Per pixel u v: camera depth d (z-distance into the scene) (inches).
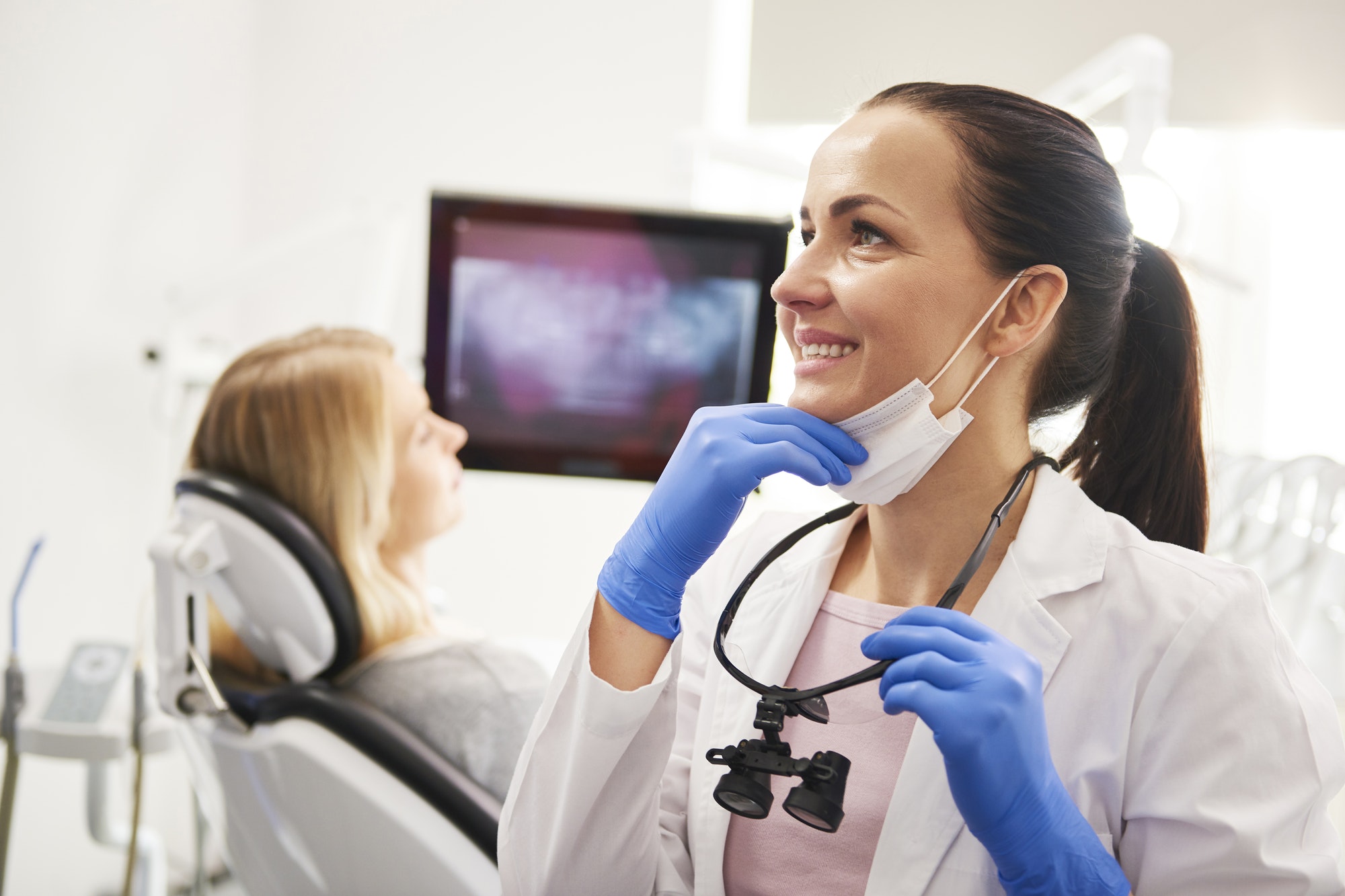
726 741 30.2
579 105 96.3
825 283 26.6
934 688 22.9
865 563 31.7
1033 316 26.7
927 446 26.0
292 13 98.0
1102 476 33.3
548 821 28.6
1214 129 87.2
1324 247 85.0
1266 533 59.0
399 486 50.8
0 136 67.0
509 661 46.6
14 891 69.7
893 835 26.7
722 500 26.3
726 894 29.5
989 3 91.8
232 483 43.5
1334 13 83.0
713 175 99.6
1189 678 25.5
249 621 44.9
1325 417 84.4
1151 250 32.3
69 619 74.8
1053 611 27.5
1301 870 24.4
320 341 48.8
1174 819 25.0
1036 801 23.1
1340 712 50.3
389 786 40.4
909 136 26.3
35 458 71.1
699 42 94.7
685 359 59.4
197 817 74.0
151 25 81.2
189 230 88.0
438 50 97.4
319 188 98.2
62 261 72.9
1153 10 87.9
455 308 58.6
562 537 99.5
